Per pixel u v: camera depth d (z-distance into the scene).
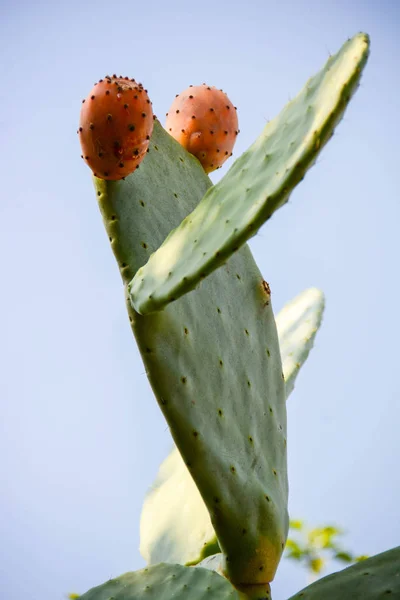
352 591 1.26
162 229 1.39
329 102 1.20
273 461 1.40
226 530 1.35
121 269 1.35
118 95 1.33
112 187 1.37
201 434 1.34
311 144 1.20
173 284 1.25
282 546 1.38
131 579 1.33
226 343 1.39
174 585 1.31
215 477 1.34
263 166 1.25
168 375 1.33
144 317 1.32
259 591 1.36
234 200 1.26
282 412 1.44
